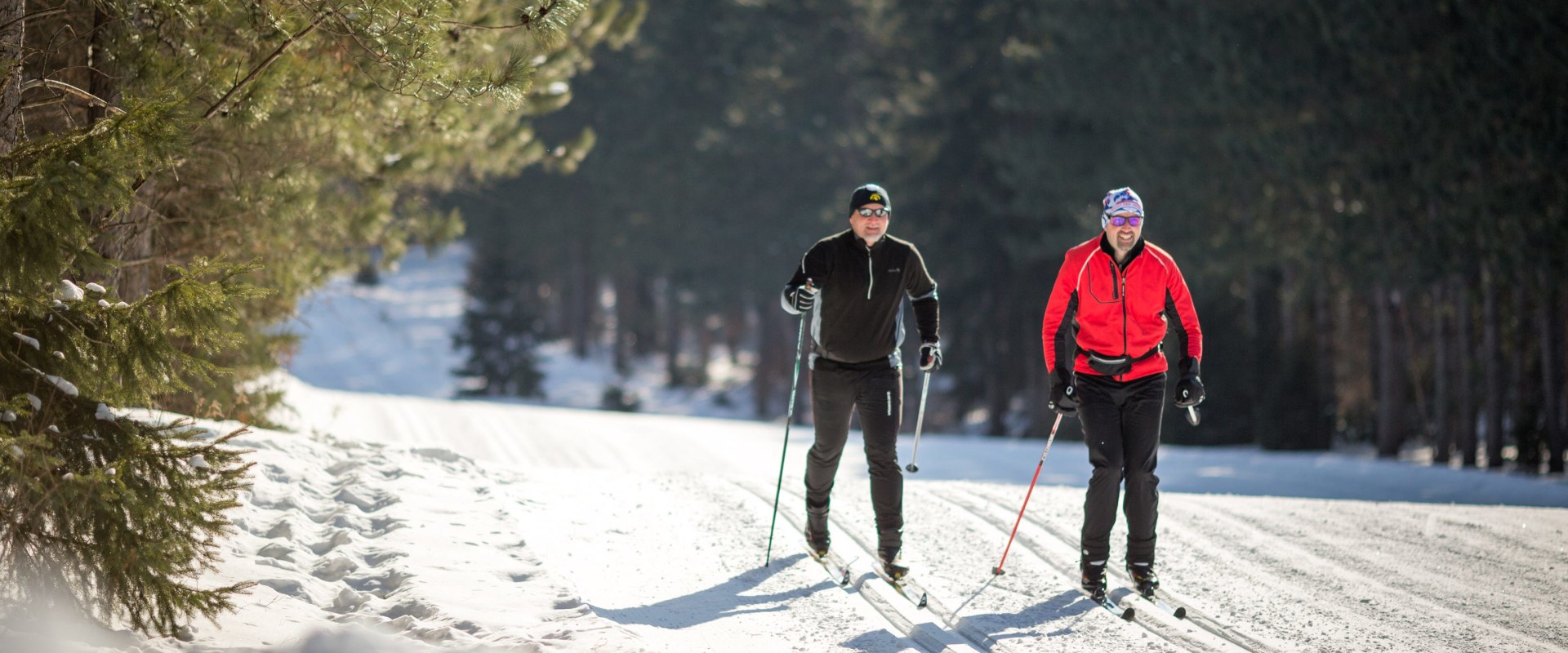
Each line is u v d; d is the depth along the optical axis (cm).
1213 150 3105
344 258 1370
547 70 1483
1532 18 2200
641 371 6588
